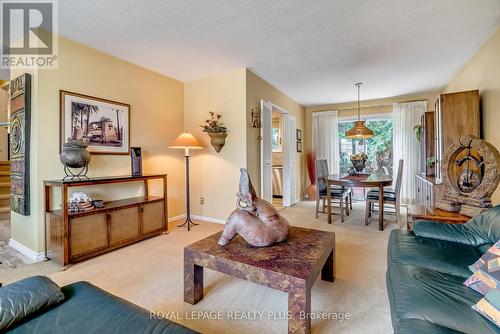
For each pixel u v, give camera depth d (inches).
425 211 94.5
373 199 150.3
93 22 96.3
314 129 251.1
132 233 115.8
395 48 121.8
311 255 65.2
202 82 163.2
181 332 37.1
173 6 86.9
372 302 70.6
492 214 68.1
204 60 134.8
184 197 170.6
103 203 112.3
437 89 192.7
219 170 158.1
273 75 161.5
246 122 148.3
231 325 61.6
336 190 165.9
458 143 92.7
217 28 102.0
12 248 111.6
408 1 85.0
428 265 58.0
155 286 79.4
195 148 153.9
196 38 110.3
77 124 110.9
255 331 59.6
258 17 94.3
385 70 152.3
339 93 203.9
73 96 109.6
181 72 152.5
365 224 149.3
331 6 87.6
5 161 196.2
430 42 115.6
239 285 80.7
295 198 228.4
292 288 54.5
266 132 172.4
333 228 143.6
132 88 136.6
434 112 180.2
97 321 39.6
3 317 38.2
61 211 96.3
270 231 71.1
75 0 82.8
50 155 102.6
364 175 174.2
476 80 125.1
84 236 97.1
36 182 99.1
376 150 236.5
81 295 47.2
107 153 122.8
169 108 159.5
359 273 87.9
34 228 100.3
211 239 78.2
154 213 127.3
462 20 96.9
